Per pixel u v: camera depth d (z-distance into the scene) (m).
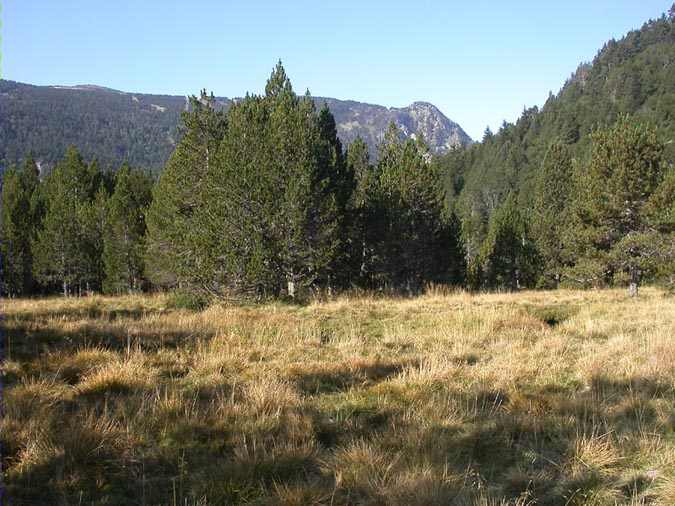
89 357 6.91
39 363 6.47
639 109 96.06
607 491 3.71
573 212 23.95
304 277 20.30
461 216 70.88
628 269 22.50
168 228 21.98
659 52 124.56
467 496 3.62
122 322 10.44
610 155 22.08
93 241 36.59
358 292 21.41
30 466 3.85
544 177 41.50
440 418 5.14
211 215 17.97
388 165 30.20
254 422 4.89
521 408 5.49
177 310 16.52
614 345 8.48
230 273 17.66
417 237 26.28
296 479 3.88
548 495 3.76
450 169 116.31
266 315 12.81
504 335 9.98
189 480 3.89
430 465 3.96
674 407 5.33
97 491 3.69
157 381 6.12
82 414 4.79
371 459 4.04
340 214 21.67
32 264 37.94
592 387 6.14
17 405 4.73
